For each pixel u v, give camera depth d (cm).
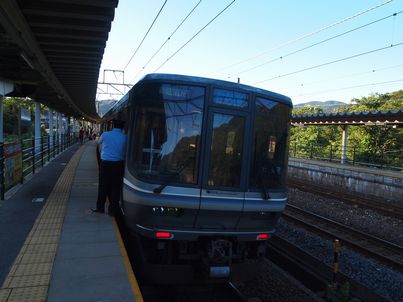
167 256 479
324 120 2186
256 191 486
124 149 620
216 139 464
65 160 1611
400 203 1405
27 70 1063
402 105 2714
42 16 669
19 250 466
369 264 694
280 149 512
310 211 1217
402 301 555
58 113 2698
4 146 779
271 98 501
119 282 386
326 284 590
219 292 527
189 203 450
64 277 392
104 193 648
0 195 754
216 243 466
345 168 1900
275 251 743
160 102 455
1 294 350
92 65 1112
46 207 691
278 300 523
